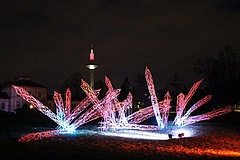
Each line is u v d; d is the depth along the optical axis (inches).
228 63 1717.5
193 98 2191.2
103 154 494.0
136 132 879.7
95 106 986.7
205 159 457.7
